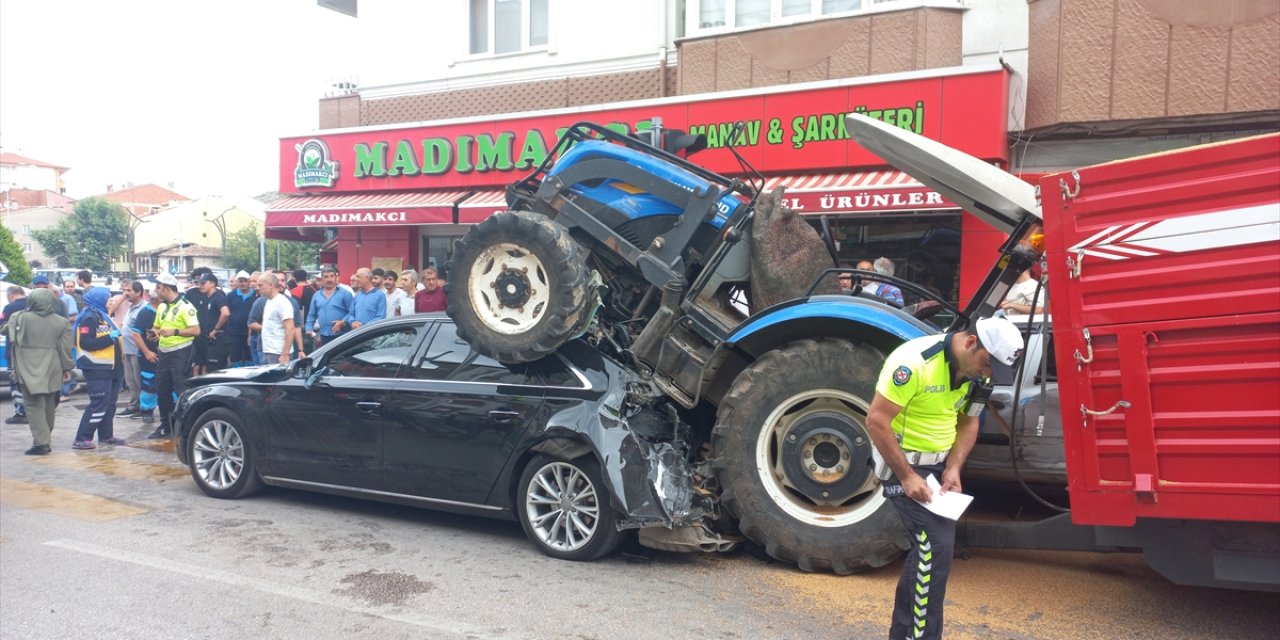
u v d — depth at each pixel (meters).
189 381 7.11
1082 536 4.50
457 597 4.66
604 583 4.90
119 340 11.09
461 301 5.72
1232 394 3.72
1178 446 3.83
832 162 10.54
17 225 78.50
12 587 4.78
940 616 3.68
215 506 6.55
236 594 4.68
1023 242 5.12
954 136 9.86
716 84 11.43
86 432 8.84
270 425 6.45
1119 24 8.95
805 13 11.36
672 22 12.52
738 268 5.88
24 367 8.38
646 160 5.95
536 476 5.38
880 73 10.41
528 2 13.72
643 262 5.80
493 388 5.57
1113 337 3.93
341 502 6.71
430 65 14.54
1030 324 4.90
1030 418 5.34
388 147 13.86
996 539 4.73
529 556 5.39
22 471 7.78
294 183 14.77
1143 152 9.52
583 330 5.55
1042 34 9.54
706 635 4.18
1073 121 9.25
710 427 6.04
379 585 4.83
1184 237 3.76
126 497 6.82
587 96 13.13
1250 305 3.65
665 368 5.68
